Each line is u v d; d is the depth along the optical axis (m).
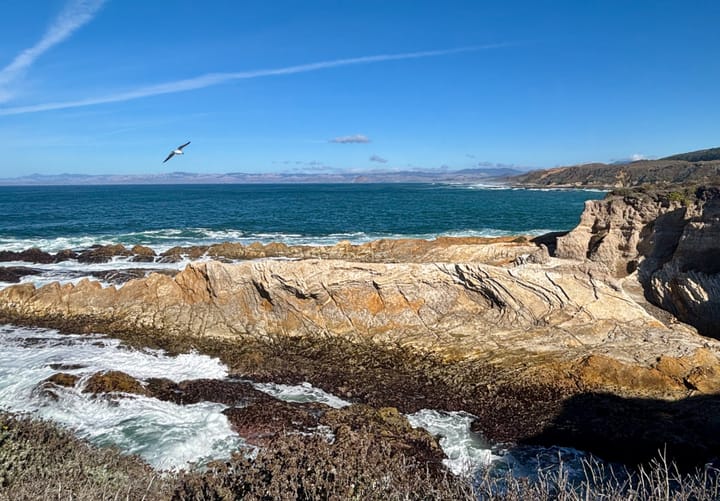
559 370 15.18
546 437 12.59
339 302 19.20
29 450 8.20
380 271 19.20
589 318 17.09
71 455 8.66
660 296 19.84
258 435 12.05
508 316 17.98
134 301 20.64
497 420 13.42
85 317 20.44
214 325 19.38
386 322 18.67
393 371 16.22
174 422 12.66
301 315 19.23
